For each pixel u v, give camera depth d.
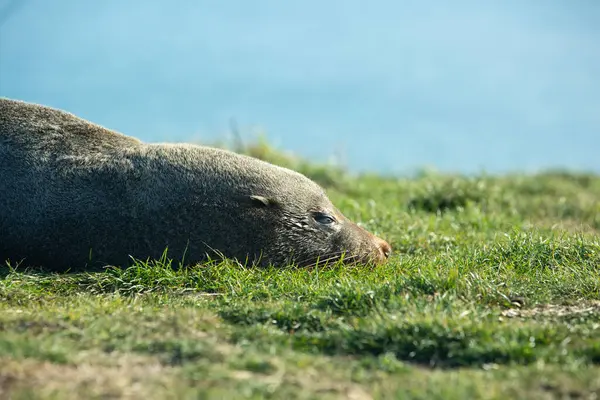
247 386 19.19
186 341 22.23
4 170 33.81
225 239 33.34
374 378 20.48
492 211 50.56
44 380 19.53
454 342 22.84
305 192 35.28
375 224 43.31
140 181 33.56
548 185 62.47
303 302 28.00
